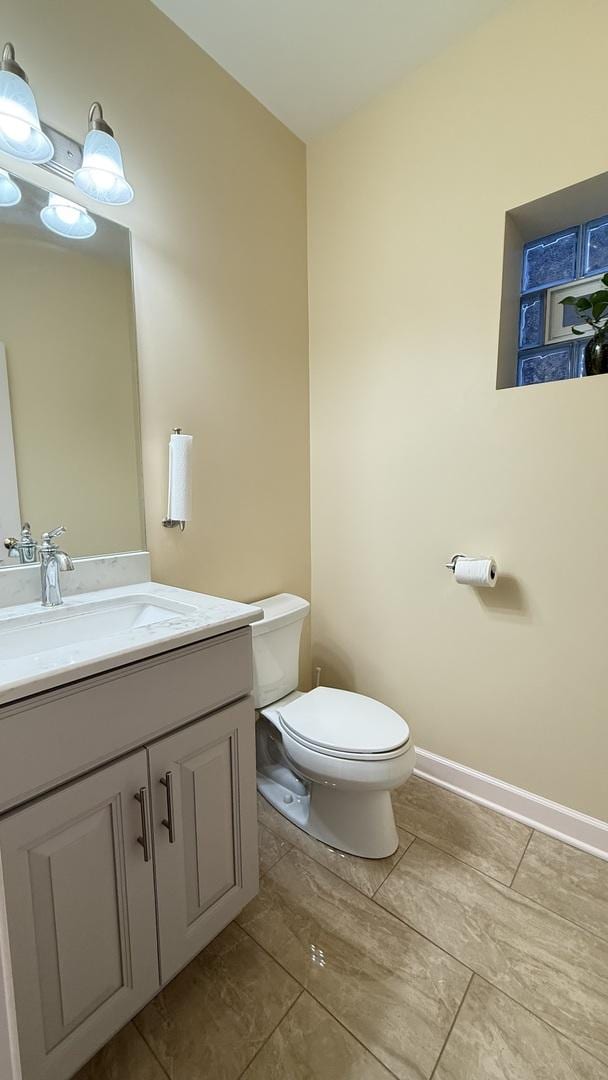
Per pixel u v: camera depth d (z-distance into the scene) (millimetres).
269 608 1631
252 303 1664
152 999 954
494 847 1395
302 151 1841
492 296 1420
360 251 1731
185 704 891
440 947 1076
